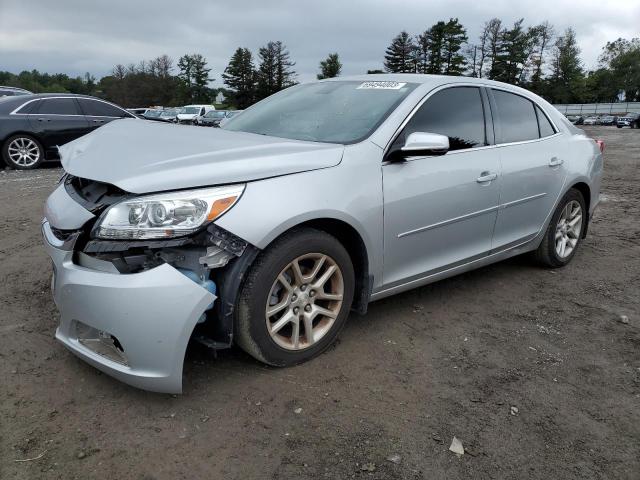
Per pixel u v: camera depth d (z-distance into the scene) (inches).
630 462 90.6
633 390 112.0
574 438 96.0
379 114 129.9
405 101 132.1
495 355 124.6
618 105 3117.6
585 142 189.8
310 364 115.9
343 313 119.3
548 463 89.5
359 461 87.7
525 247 170.4
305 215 104.3
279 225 100.4
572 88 3720.5
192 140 117.0
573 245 189.3
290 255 104.9
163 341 92.5
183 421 95.7
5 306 141.6
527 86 3654.0
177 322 92.5
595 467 89.1
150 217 92.3
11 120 394.0
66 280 97.6
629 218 271.1
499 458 90.1
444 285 167.6
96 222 95.6
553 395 109.1
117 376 97.3
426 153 119.9
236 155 105.0
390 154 122.9
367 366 116.6
